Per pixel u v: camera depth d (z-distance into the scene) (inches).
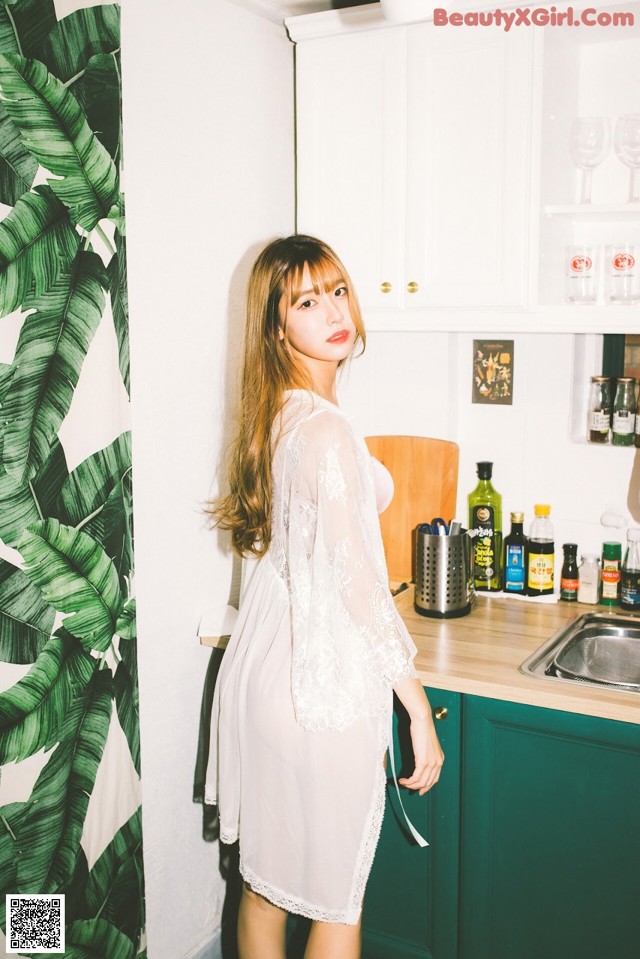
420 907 77.9
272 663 64.4
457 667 72.5
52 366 59.7
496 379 90.9
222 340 82.4
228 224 81.8
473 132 78.0
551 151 77.7
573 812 68.8
